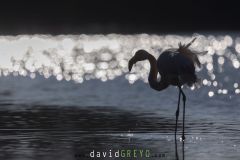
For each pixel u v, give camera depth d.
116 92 21.53
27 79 26.53
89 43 54.72
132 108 17.67
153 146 12.53
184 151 12.01
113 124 15.01
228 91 21.31
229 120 15.53
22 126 14.73
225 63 33.06
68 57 40.34
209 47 45.78
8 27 71.69
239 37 57.53
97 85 23.84
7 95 20.94
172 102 18.92
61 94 21.14
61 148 12.30
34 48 48.97
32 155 11.65
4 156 11.55
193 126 14.74
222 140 13.07
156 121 15.43
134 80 25.50
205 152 11.90
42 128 14.45
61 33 72.81
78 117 16.03
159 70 14.48
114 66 33.00
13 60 38.12
